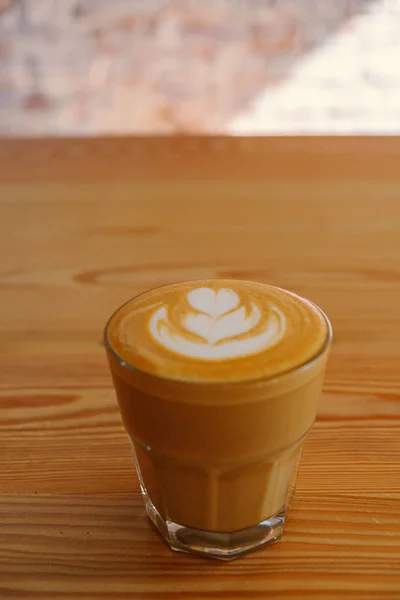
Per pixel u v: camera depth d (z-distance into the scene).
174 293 0.35
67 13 1.82
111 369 0.32
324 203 0.71
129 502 0.35
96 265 0.58
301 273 0.55
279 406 0.30
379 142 0.93
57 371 0.44
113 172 0.83
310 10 1.85
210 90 1.94
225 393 0.29
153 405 0.30
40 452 0.38
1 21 1.82
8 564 0.32
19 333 0.48
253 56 1.90
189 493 0.32
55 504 0.35
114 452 0.38
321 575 0.32
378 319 0.49
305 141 0.95
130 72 1.91
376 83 1.93
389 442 0.39
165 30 1.86
